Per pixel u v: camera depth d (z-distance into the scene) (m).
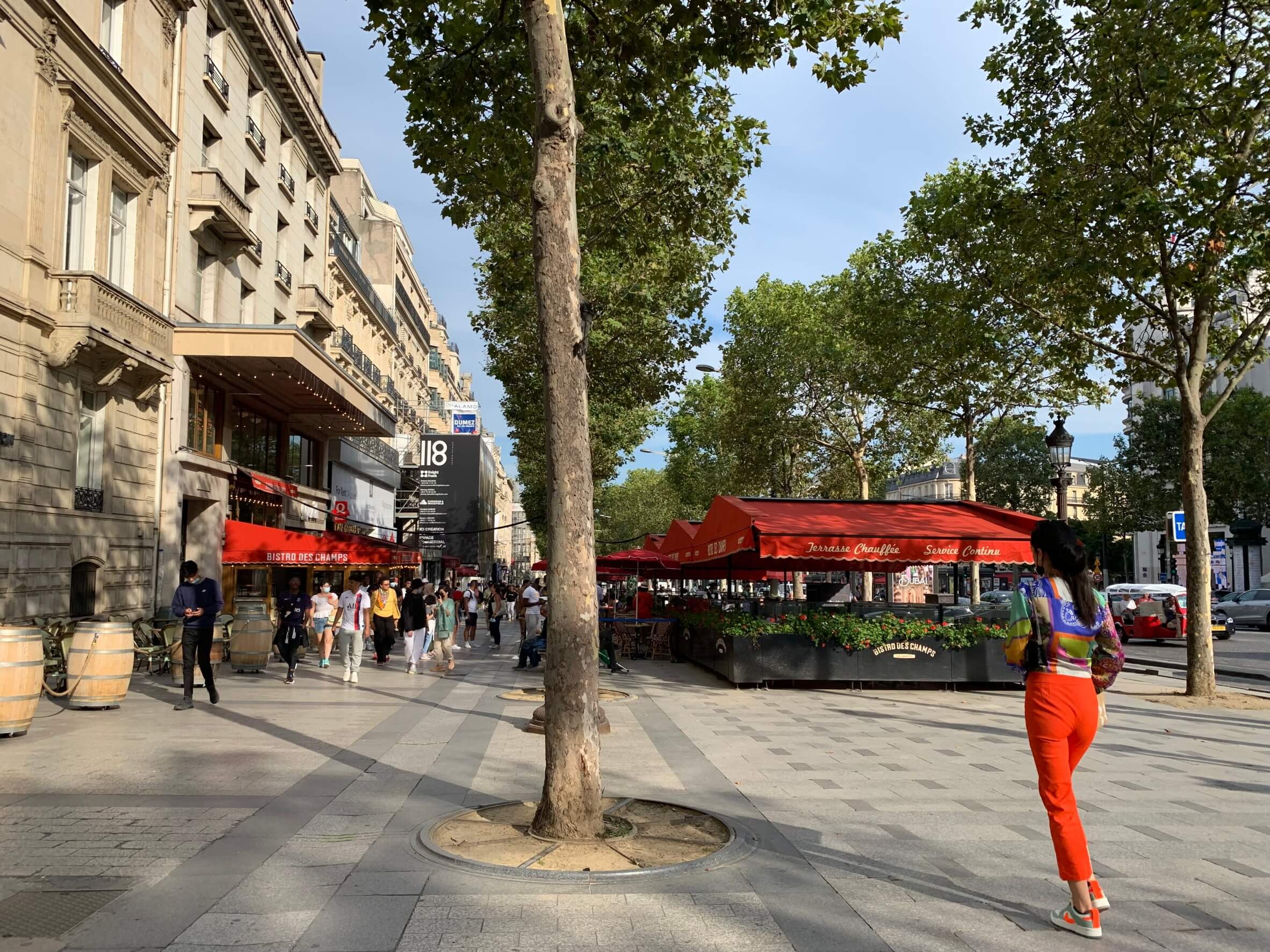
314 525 29.47
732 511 15.37
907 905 4.42
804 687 14.58
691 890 4.58
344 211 42.97
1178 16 11.81
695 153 13.21
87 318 14.73
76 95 15.10
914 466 36.12
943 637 14.30
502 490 102.44
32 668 8.85
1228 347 14.84
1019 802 6.65
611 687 14.32
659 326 23.69
